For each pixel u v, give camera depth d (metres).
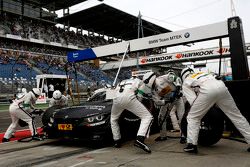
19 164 3.63
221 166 3.19
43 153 4.27
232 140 4.71
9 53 24.59
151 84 4.30
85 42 35.66
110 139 4.57
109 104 4.89
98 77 28.67
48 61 27.00
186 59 15.84
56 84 21.31
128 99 4.10
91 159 3.73
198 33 5.80
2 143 5.34
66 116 4.64
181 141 4.68
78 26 36.28
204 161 3.43
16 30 27.94
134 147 4.46
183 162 3.41
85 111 4.64
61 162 3.65
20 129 7.77
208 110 3.91
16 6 30.95
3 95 19.22
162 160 3.54
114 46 6.98
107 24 34.94
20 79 22.23
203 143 4.36
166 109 4.95
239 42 5.19
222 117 4.29
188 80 3.95
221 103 3.84
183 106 4.84
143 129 4.05
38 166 3.50
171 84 4.45
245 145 4.28
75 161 3.66
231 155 3.70
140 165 3.33
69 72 26.42
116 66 20.39
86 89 25.09
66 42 32.50
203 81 3.78
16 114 5.46
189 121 3.90
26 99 5.52
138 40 6.62
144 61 16.91
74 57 7.80
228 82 4.88
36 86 22.17
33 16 32.78
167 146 4.46
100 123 4.42
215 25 5.59
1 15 28.72
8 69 22.56
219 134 4.22
